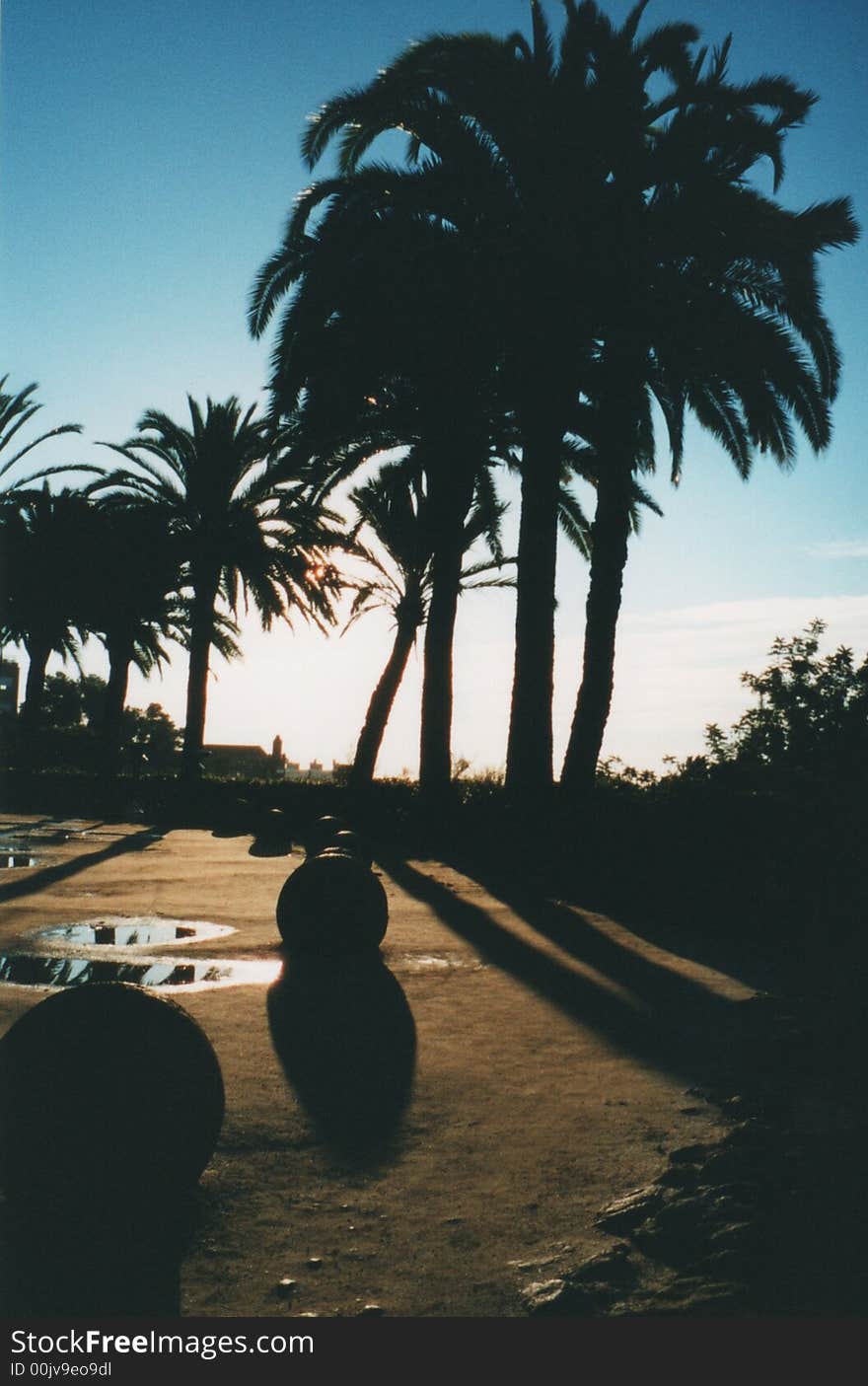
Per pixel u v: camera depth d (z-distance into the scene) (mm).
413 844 26031
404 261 19172
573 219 19047
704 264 19391
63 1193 4242
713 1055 7570
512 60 19250
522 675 21438
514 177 19922
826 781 15797
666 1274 4184
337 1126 5816
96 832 29406
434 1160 5359
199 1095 4508
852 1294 3852
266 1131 5684
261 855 23359
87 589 39062
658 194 19719
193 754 38281
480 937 12484
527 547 21438
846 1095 6555
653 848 16000
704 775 20281
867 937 12789
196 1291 3979
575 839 17703
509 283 19453
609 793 19844
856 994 9562
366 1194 4922
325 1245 4391
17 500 38844
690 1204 4605
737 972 10969
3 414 37594
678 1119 6066
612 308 19828
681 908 15195
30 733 43156
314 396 20891
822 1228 4348
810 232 18672
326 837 25328
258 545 38188
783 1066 7250
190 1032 4605
